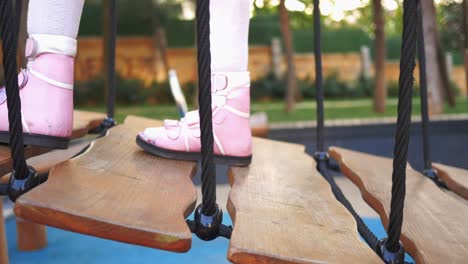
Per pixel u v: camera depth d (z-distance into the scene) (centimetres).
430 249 79
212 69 122
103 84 1026
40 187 79
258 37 1253
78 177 91
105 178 94
